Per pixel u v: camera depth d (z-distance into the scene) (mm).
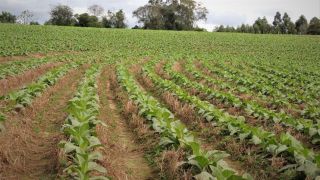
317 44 47969
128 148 7668
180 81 16172
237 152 7219
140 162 6930
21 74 16500
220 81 15883
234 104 11227
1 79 15180
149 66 21062
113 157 6895
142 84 16750
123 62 24672
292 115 10875
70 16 85312
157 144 7516
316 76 21281
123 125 9469
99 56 28422
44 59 23219
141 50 36406
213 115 9422
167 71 19125
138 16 89875
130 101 10781
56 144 7219
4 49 29141
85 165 5363
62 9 84000
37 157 6918
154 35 51531
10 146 6836
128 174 6289
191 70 20047
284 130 8961
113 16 89688
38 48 31391
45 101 11250
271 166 6418
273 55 36688
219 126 8703
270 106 12117
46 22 86750
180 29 88875
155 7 87375
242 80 16609
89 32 49875
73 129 6617
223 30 91812
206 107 10016
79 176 5141
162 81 14945
